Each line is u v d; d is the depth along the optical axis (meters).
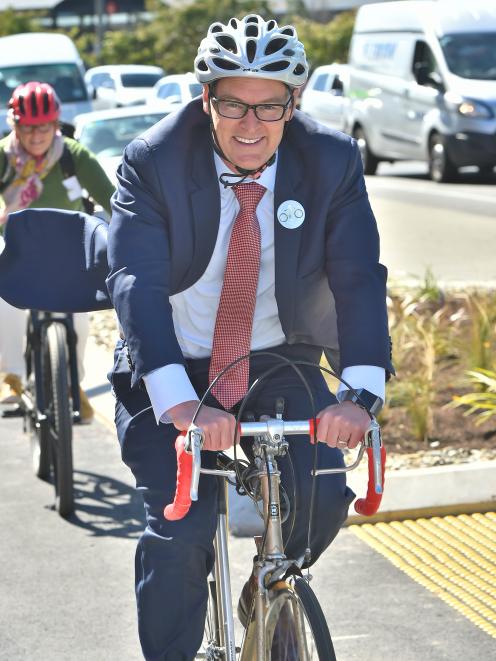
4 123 19.31
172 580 3.10
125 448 3.22
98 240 3.42
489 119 18.89
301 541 3.18
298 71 3.02
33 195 5.71
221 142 3.07
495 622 4.36
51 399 5.66
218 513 3.20
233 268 3.16
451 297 9.33
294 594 2.86
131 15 62.12
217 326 3.21
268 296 3.24
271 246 3.19
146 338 2.98
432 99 19.58
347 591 4.64
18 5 60.06
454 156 19.23
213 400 3.23
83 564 4.96
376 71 21.31
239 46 2.96
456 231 13.89
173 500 3.09
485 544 5.07
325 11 55.34
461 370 7.53
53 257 3.49
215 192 3.13
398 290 9.34
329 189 3.14
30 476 6.11
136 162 3.12
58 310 3.52
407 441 6.29
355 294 3.12
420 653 4.13
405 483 5.53
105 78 30.23
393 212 15.71
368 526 5.29
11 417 6.52
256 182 3.14
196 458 2.74
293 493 3.10
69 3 61.25
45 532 5.31
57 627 4.38
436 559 4.93
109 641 4.27
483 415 6.37
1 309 6.07
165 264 3.10
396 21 20.81
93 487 5.91
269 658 2.90
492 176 20.72
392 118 20.78
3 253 3.52
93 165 5.76
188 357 3.32
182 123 3.13
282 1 55.59
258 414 3.27
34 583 4.77
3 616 4.47
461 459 5.99
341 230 3.16
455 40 19.62
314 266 3.20
